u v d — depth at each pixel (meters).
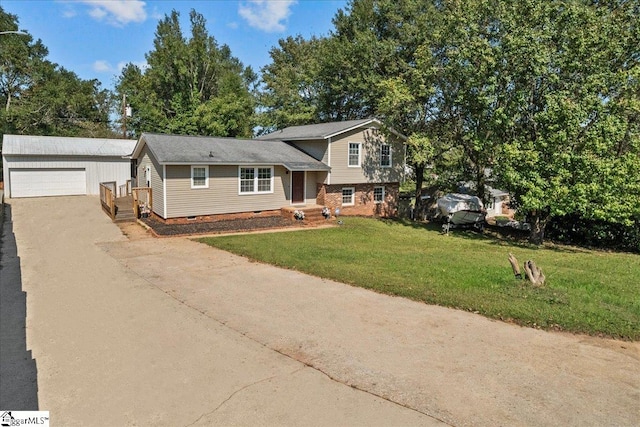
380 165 23.84
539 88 17.06
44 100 41.88
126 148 30.14
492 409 4.22
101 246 13.34
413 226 22.09
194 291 8.51
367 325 6.59
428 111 21.41
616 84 15.51
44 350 5.74
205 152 18.42
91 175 27.86
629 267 12.16
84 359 5.45
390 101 20.52
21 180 25.73
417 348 5.73
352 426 3.94
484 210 21.62
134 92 42.78
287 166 19.64
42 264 10.91
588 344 5.91
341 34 33.25
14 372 5.09
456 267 10.52
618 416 4.11
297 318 6.92
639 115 15.79
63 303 7.76
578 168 15.24
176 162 16.50
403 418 4.07
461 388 4.64
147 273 10.01
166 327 6.55
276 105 38.22
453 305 7.47
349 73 30.59
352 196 23.14
